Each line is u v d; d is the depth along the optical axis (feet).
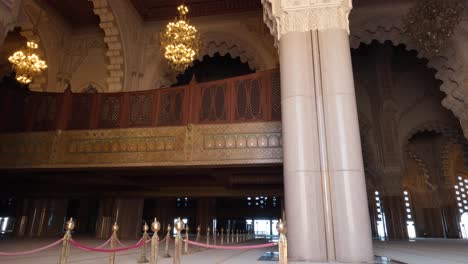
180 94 24.63
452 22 28.50
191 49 29.68
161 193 36.40
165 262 14.07
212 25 40.40
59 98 26.35
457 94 31.32
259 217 78.13
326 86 16.20
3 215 67.97
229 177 29.14
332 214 14.38
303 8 17.61
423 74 51.01
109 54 36.47
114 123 25.03
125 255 17.46
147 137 24.07
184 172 26.96
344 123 15.42
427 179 67.26
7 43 43.62
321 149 15.35
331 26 17.15
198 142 23.04
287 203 15.03
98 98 25.93
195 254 17.99
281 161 21.30
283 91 16.72
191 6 40.29
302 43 17.12
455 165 65.98
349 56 16.89
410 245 31.27
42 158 25.16
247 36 39.04
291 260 13.85
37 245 23.08
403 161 49.39
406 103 50.67
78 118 25.64
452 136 50.57
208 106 23.81
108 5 34.55
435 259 16.56
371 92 51.67
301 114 15.89
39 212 38.55
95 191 37.27
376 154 50.19
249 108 22.99
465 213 63.26
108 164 24.06
